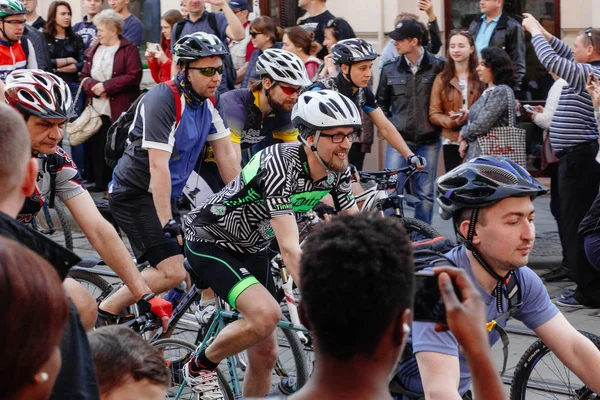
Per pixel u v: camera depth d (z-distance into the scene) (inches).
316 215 261.1
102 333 123.9
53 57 474.6
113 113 463.5
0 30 382.6
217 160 252.5
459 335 88.4
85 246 397.7
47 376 70.4
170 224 214.8
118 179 240.5
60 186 188.1
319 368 81.4
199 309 231.5
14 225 91.7
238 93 264.1
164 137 231.1
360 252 80.0
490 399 87.6
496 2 417.7
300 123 182.7
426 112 369.7
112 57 459.8
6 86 173.8
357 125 182.2
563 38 478.9
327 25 412.2
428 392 125.9
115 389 119.6
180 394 209.6
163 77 430.0
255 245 199.2
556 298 315.9
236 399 211.6
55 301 69.7
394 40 369.7
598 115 288.2
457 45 361.7
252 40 402.0
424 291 99.9
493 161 134.8
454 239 394.3
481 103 338.0
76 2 547.5
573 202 308.3
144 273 236.8
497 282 138.1
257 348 205.9
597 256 254.4
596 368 139.9
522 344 261.7
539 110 349.1
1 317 67.2
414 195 375.9
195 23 434.6
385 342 80.8
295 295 242.8
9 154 103.0
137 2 530.3
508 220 132.5
